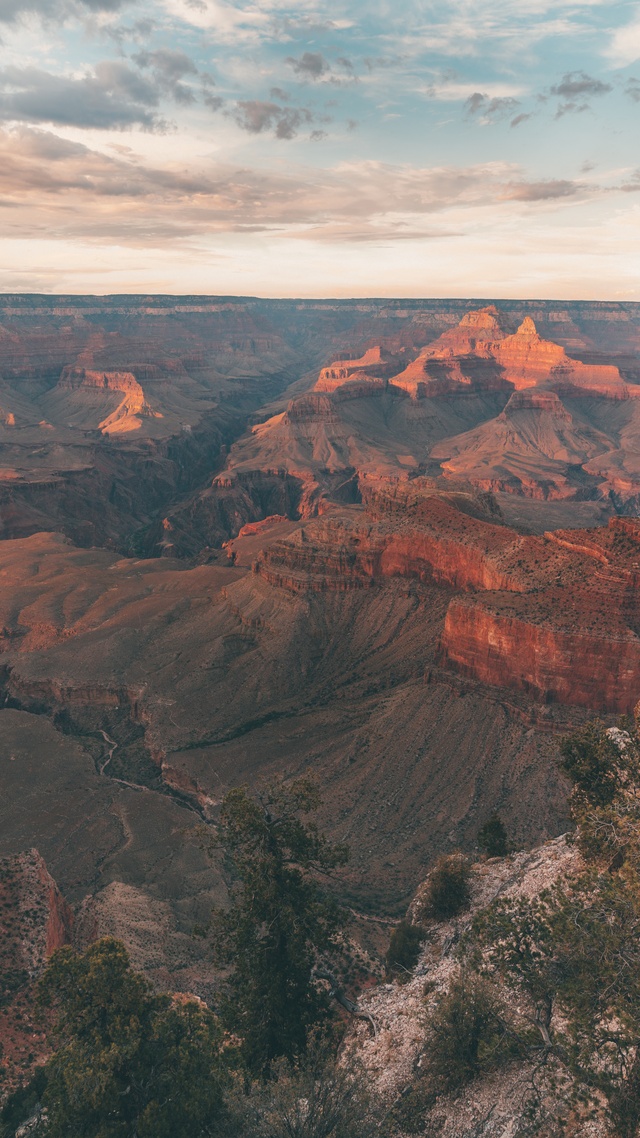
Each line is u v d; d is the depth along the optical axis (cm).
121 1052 2653
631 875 2422
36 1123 3058
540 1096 2447
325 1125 2528
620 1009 2184
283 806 3544
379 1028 3591
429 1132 2622
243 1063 3081
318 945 3447
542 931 2630
